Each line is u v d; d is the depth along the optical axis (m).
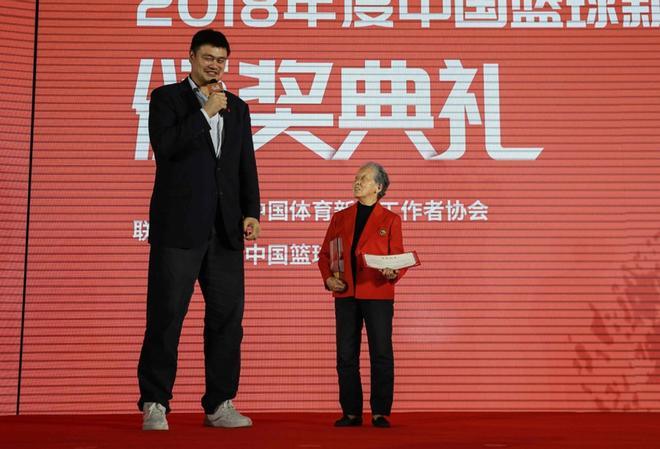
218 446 2.36
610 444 2.50
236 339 3.15
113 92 4.59
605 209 4.59
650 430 3.14
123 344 4.43
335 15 4.73
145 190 4.54
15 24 4.56
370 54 4.70
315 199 4.58
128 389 4.39
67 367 4.38
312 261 4.55
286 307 4.51
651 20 4.75
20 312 4.38
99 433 2.87
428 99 4.67
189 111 3.09
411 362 4.48
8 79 4.51
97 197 4.51
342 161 4.62
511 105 4.67
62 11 4.63
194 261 3.01
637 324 4.51
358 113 4.65
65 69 4.58
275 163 4.60
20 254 4.42
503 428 3.24
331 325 4.52
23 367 4.35
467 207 4.59
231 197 3.12
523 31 4.73
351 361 3.43
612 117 4.67
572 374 4.48
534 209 4.59
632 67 4.71
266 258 4.54
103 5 4.66
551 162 4.63
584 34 4.73
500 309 4.52
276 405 4.44
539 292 4.53
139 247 4.49
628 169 4.63
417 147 4.63
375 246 3.45
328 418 3.92
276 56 4.68
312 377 4.47
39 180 4.48
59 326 4.40
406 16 4.73
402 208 4.58
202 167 3.04
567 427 3.30
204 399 3.18
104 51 4.62
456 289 4.53
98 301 4.44
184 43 4.67
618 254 4.56
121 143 4.56
